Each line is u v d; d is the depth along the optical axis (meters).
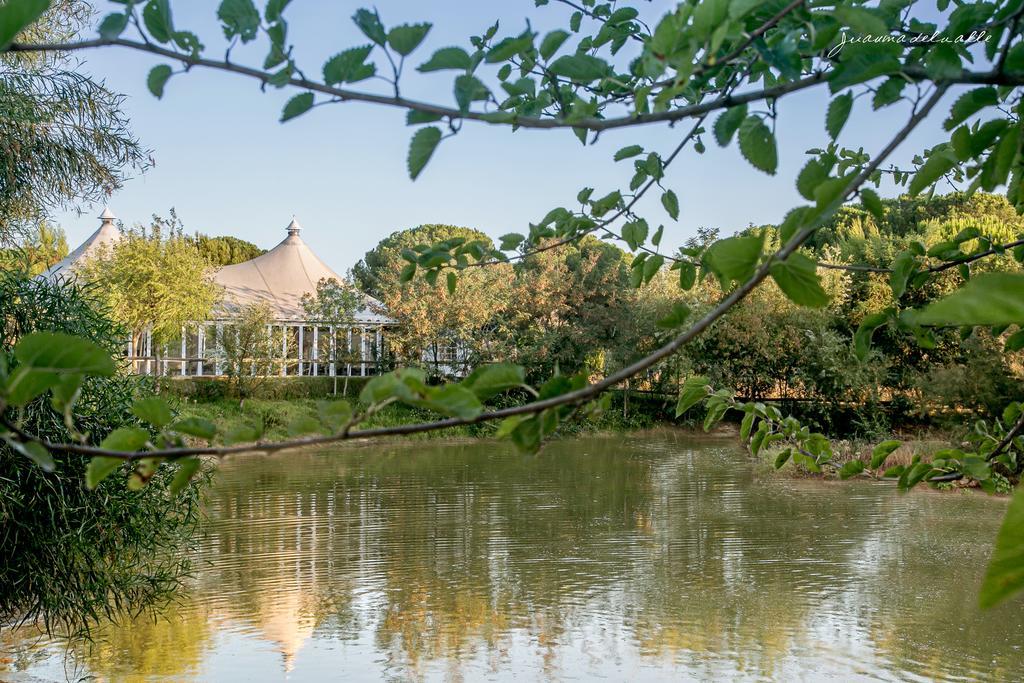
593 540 10.52
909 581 8.50
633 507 12.77
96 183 8.73
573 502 13.23
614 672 6.30
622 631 7.20
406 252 2.36
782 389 24.45
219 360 28.08
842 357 21.08
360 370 30.95
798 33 1.02
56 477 5.22
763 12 1.14
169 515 6.55
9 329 5.29
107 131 8.57
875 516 11.87
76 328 5.45
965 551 9.70
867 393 21.44
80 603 5.62
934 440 17.88
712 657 6.55
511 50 1.00
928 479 2.15
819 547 10.02
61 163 8.42
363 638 7.09
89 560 5.56
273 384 26.55
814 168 0.91
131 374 5.77
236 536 10.85
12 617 5.78
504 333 27.80
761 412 2.43
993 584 0.42
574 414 0.94
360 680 6.18
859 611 7.59
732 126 1.04
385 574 9.03
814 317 22.16
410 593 8.37
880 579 8.59
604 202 2.13
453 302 27.20
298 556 9.79
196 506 6.40
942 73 0.90
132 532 5.74
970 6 1.32
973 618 7.33
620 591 8.35
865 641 6.82
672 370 24.48
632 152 1.83
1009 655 6.45
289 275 33.50
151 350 28.25
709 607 7.79
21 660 6.36
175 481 0.92
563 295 27.11
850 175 0.82
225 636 7.07
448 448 20.73
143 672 6.21
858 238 21.06
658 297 25.72
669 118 0.99
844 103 1.04
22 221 9.02
